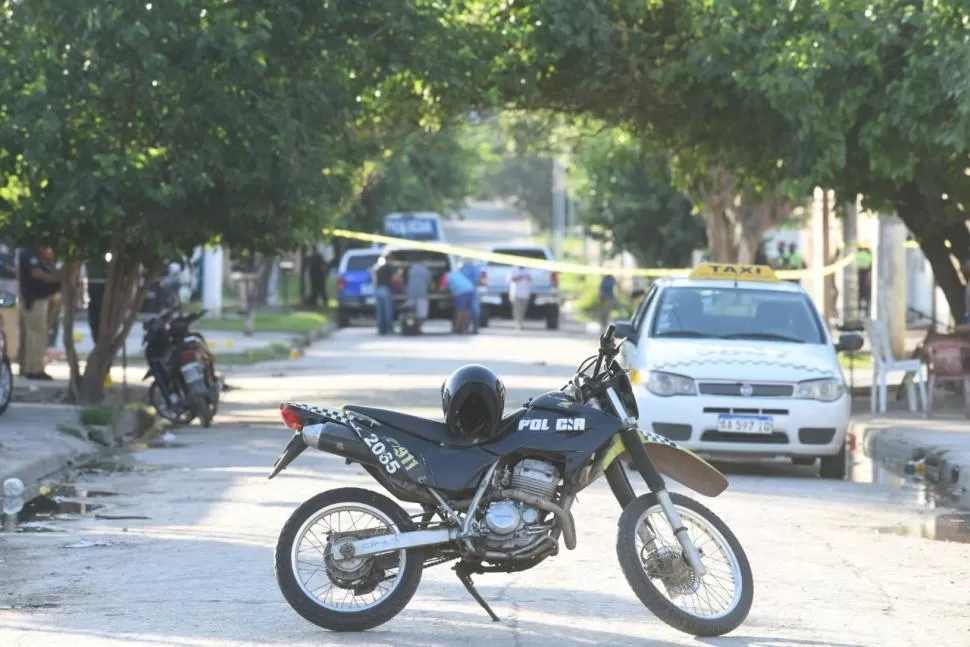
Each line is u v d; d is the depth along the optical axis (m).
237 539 36.12
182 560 33.31
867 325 67.75
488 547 26.20
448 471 26.33
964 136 60.88
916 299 144.75
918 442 54.44
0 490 43.50
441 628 26.91
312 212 67.38
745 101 69.44
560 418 26.56
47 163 61.66
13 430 54.97
